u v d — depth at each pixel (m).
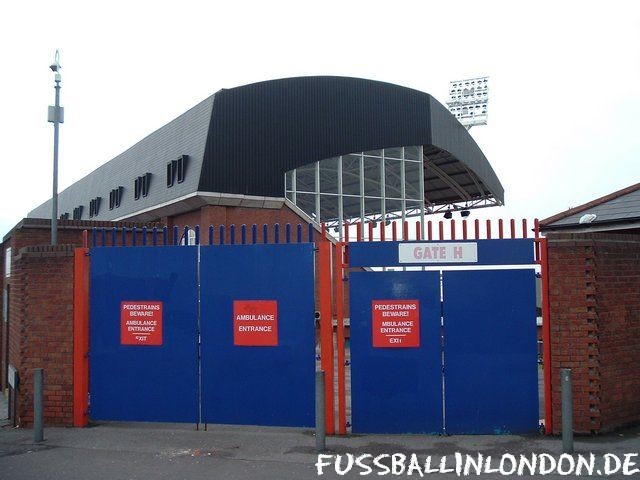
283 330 7.72
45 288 8.41
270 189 26.62
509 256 7.51
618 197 13.06
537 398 7.43
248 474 6.07
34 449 7.07
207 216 25.41
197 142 26.36
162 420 7.99
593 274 7.36
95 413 8.21
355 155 29.52
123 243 8.38
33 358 8.46
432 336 7.52
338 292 7.60
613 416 7.50
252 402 7.77
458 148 34.16
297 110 27.95
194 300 7.98
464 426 7.45
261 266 7.82
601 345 7.46
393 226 7.64
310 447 6.98
